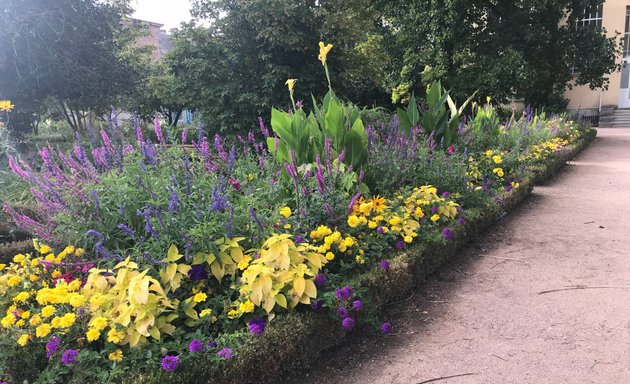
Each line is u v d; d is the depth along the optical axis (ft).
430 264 12.19
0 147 20.79
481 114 27.66
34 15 25.40
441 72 49.75
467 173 17.75
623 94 77.30
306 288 8.10
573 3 48.21
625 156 38.75
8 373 6.51
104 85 30.35
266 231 9.43
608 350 8.69
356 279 9.55
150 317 6.84
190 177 9.89
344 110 15.10
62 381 6.45
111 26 32.76
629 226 16.99
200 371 6.60
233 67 32.32
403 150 15.30
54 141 29.19
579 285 11.71
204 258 8.26
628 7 72.90
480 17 50.44
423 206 13.26
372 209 11.76
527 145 27.17
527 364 8.34
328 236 9.78
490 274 12.66
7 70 26.43
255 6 29.91
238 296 8.43
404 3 51.55
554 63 51.13
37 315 6.93
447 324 9.91
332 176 11.91
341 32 32.42
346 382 7.94
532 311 10.39
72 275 8.68
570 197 22.38
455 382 7.89
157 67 52.06
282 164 12.80
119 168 9.82
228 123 31.40
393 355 8.76
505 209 18.02
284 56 32.01
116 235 9.06
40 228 9.34
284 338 7.51
